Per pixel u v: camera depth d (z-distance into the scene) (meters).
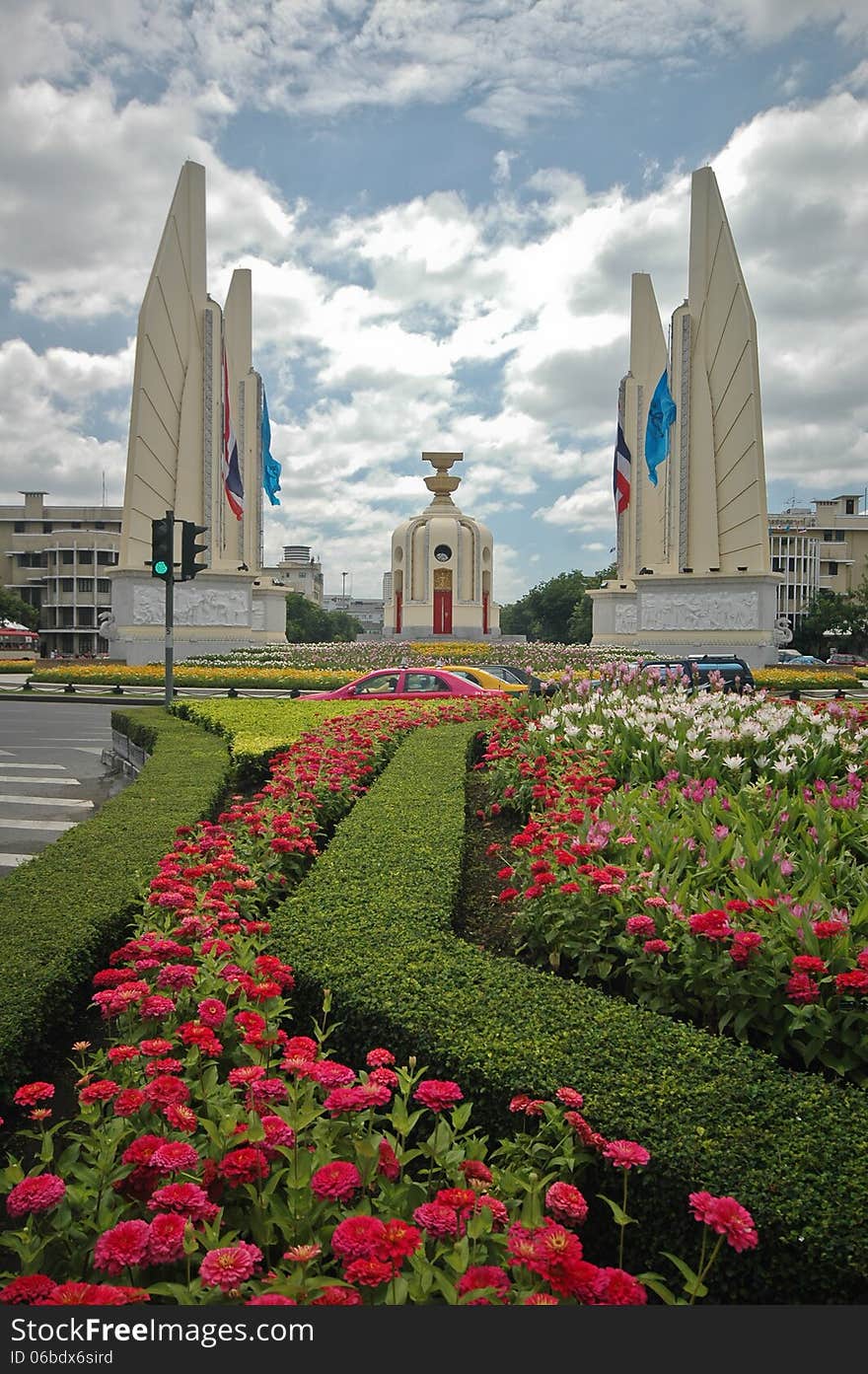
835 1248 2.69
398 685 18.09
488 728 12.56
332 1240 2.46
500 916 6.34
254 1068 3.25
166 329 36.28
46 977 4.55
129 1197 2.97
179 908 5.05
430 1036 3.85
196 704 16.06
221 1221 2.81
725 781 8.12
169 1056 3.81
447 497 52.75
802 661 45.91
